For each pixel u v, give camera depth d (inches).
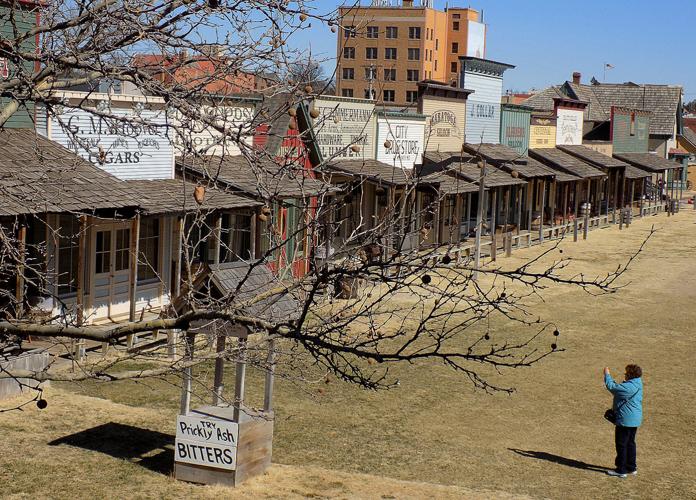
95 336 290.7
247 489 508.7
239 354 389.4
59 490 489.7
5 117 317.7
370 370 776.9
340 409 682.8
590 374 839.1
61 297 789.9
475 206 1706.4
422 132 1525.6
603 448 640.4
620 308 1181.7
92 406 637.3
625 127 2596.0
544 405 734.5
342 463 574.9
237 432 509.4
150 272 898.7
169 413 639.8
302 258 352.2
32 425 589.6
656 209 2576.3
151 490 498.9
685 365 893.8
